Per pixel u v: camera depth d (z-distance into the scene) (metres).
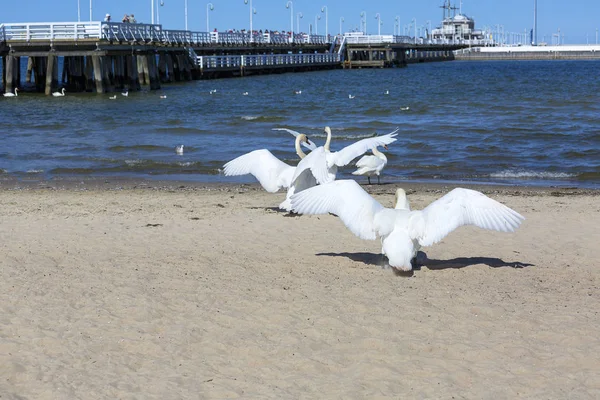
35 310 7.77
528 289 8.59
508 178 19.06
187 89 56.72
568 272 9.44
